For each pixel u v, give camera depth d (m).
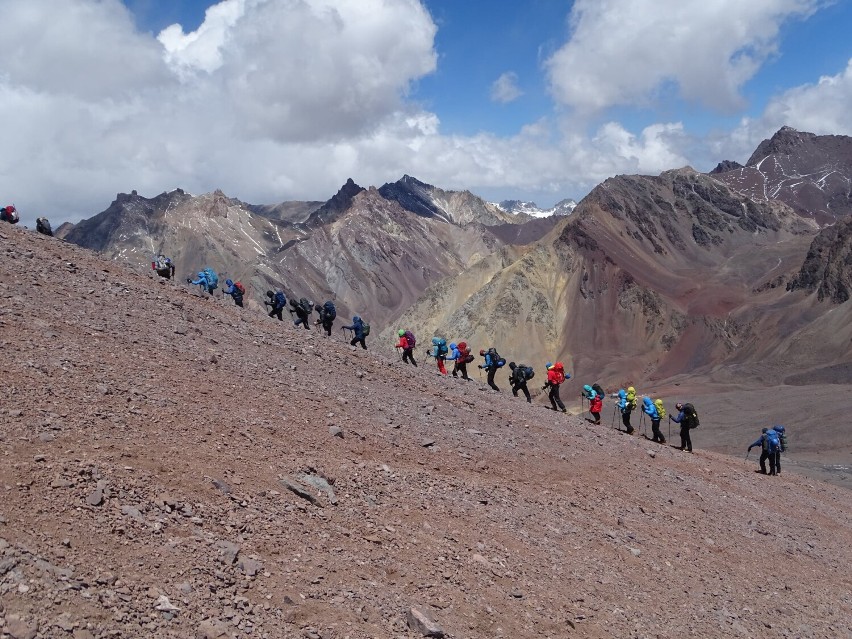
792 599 14.95
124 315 16.33
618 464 20.53
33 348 11.78
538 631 9.15
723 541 17.16
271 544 8.57
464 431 17.69
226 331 19.19
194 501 8.71
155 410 11.06
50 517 7.27
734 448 70.50
